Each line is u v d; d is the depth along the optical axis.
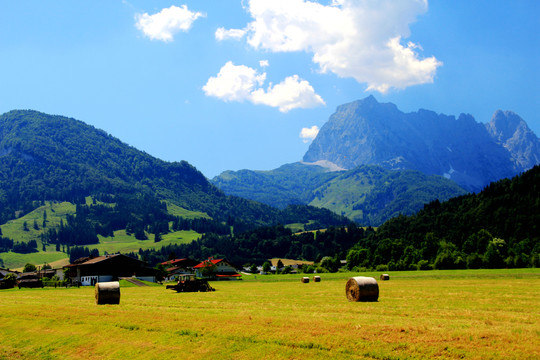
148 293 65.12
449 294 47.56
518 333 24.02
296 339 25.94
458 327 25.95
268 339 26.58
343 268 169.88
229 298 50.81
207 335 28.81
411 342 23.64
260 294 56.88
